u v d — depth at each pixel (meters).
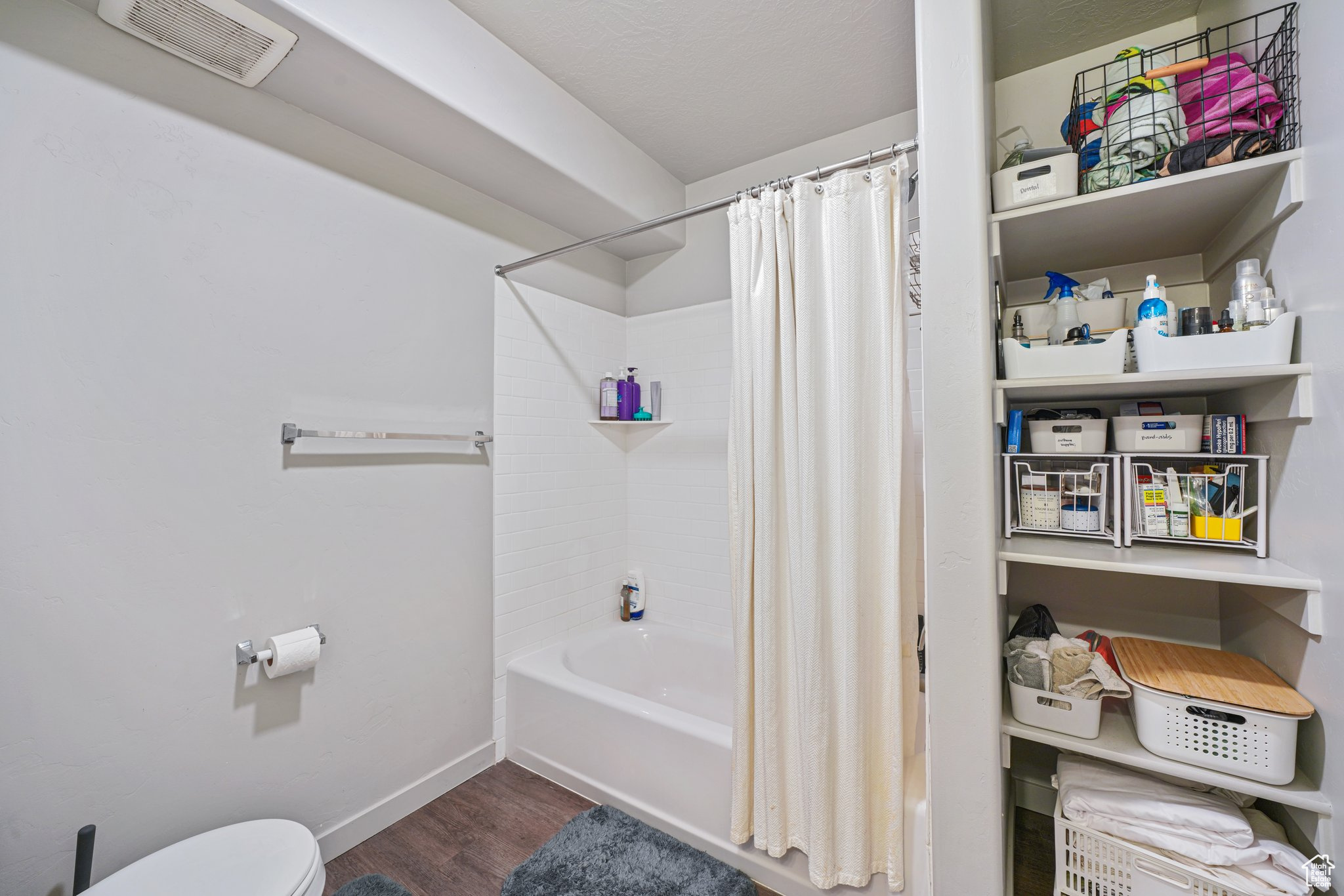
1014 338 1.40
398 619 1.83
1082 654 1.22
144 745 1.29
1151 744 1.12
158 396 1.32
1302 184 0.99
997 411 1.20
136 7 1.20
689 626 2.65
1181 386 1.19
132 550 1.28
